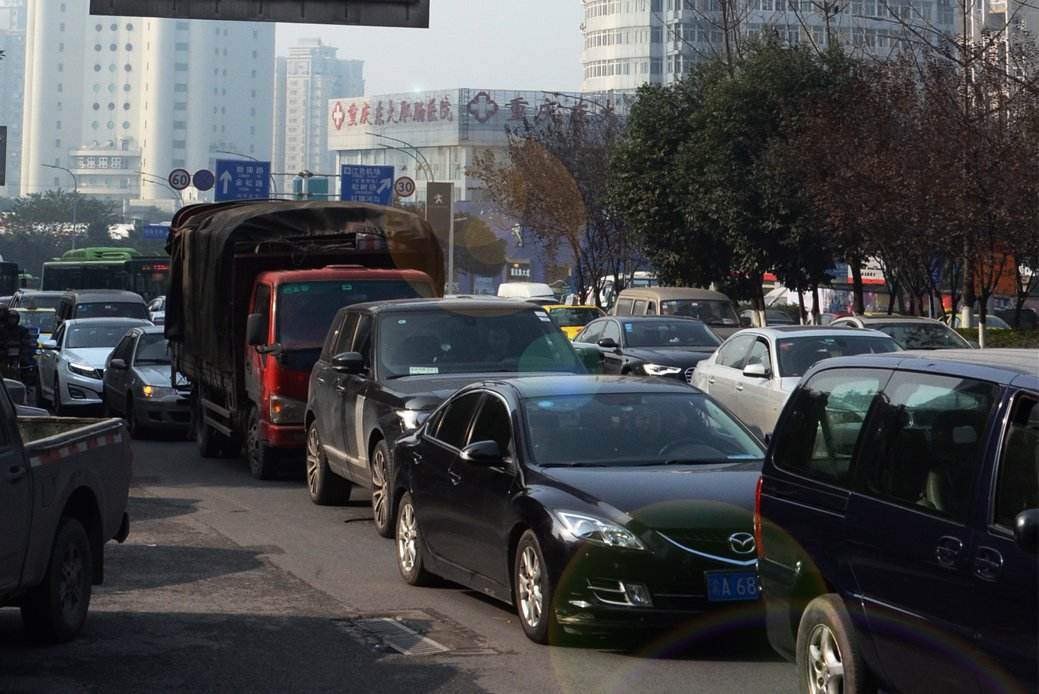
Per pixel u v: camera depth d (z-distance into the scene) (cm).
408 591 955
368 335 1318
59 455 757
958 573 516
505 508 821
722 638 793
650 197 3544
